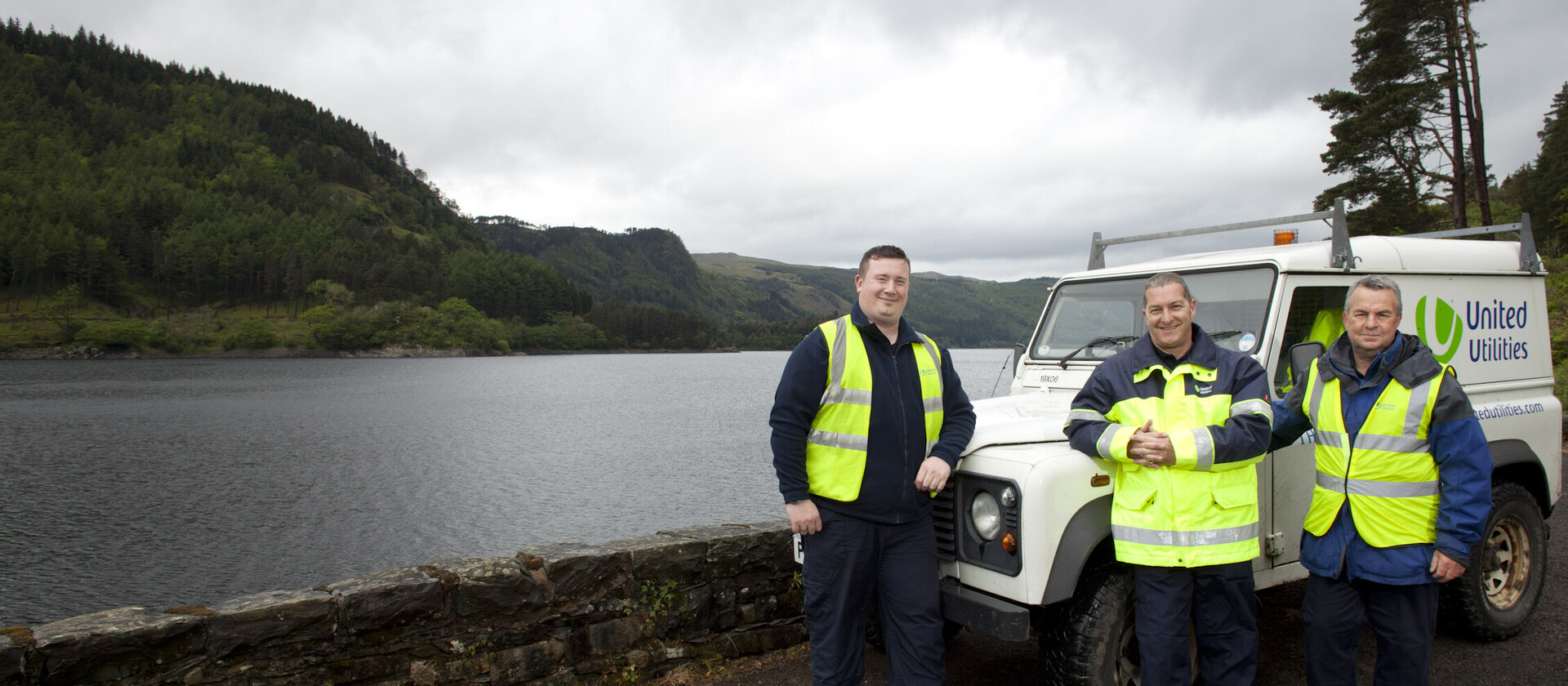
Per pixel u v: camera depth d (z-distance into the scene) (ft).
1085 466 9.38
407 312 646.33
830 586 9.26
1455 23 74.64
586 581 11.16
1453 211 79.71
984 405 12.38
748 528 13.17
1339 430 9.37
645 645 11.66
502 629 10.60
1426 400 8.86
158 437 171.32
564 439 168.76
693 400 268.21
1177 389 9.14
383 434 174.91
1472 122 73.97
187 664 8.77
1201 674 9.32
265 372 401.70
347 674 9.62
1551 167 126.52
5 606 68.49
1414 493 8.97
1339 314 11.73
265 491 113.91
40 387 295.48
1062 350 13.98
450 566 10.75
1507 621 12.46
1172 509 8.78
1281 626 13.87
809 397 9.13
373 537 89.56
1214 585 8.95
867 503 9.09
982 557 9.50
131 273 619.67
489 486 115.75
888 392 9.21
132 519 98.53
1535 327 14.07
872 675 11.96
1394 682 9.26
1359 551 9.18
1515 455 12.62
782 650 12.85
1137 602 9.12
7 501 107.96
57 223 613.52
